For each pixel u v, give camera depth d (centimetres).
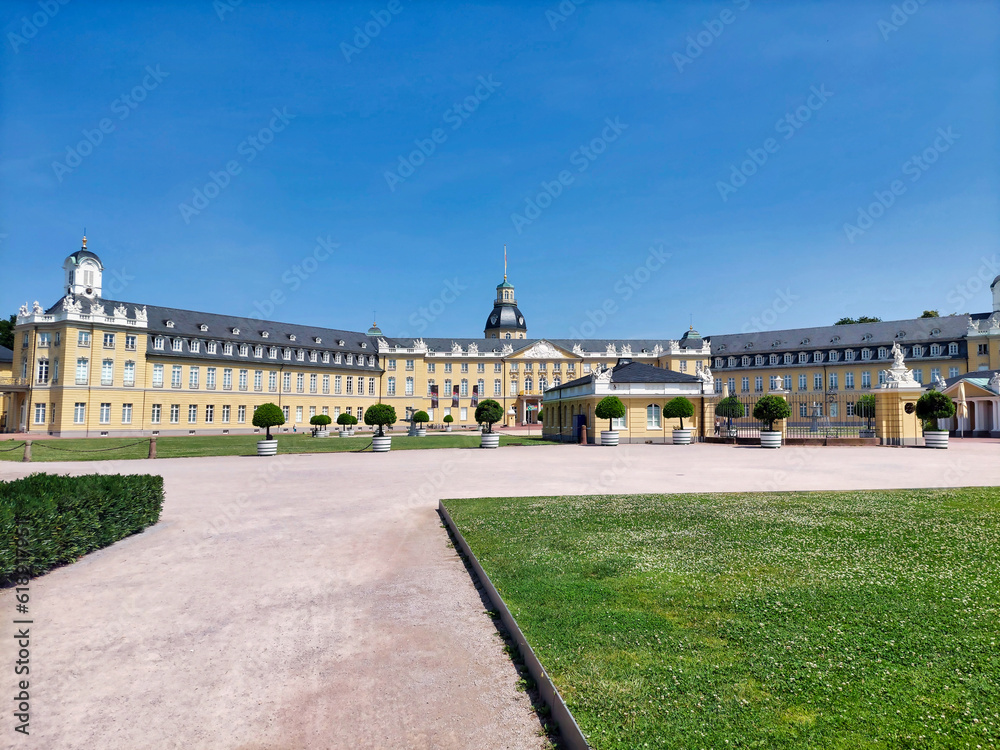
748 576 773
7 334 7844
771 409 3794
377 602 764
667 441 4362
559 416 5425
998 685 475
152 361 6625
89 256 6353
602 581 772
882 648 546
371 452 3603
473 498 1513
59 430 5825
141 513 1209
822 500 1380
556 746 443
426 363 9325
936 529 1031
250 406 7481
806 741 409
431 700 514
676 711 452
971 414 5559
